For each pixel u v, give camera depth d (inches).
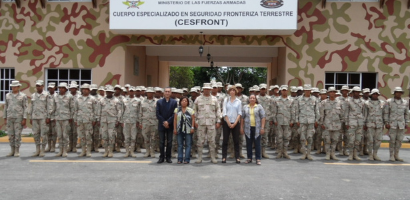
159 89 440.8
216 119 357.4
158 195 235.9
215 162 351.6
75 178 280.8
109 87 380.5
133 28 557.0
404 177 299.3
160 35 600.1
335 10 582.9
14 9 613.0
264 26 542.6
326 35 583.8
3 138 515.2
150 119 379.2
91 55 606.2
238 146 356.5
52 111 377.1
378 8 580.4
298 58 586.6
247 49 763.4
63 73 621.0
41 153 380.8
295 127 427.5
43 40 609.9
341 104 383.9
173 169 318.0
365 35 581.6
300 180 282.2
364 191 253.0
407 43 578.9
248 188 255.1
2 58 615.5
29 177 283.3
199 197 232.1
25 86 612.4
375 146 384.8
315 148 464.1
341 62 582.9
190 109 350.9
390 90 581.0
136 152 419.8
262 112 355.6
